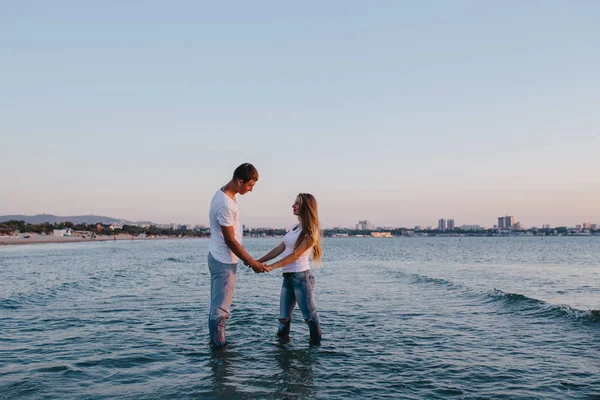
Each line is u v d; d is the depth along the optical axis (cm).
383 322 877
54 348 646
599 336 754
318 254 682
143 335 738
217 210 621
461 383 500
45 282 1753
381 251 6794
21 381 491
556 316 938
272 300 1186
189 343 680
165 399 437
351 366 562
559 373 541
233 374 521
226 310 656
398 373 535
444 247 9419
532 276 2211
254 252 6141
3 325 827
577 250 7200
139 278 1925
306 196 656
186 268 2683
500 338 738
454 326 840
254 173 629
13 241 13112
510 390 477
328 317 934
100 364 561
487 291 1355
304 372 533
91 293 1351
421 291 1423
